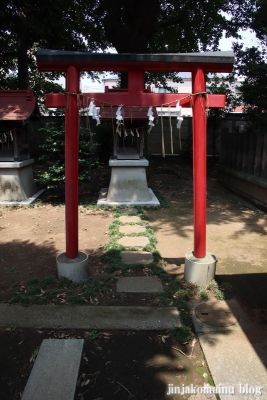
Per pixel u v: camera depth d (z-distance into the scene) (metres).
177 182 10.02
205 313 3.09
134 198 7.24
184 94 3.44
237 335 2.77
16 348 2.65
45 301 3.21
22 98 7.06
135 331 2.86
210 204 7.49
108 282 3.63
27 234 5.35
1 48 10.85
